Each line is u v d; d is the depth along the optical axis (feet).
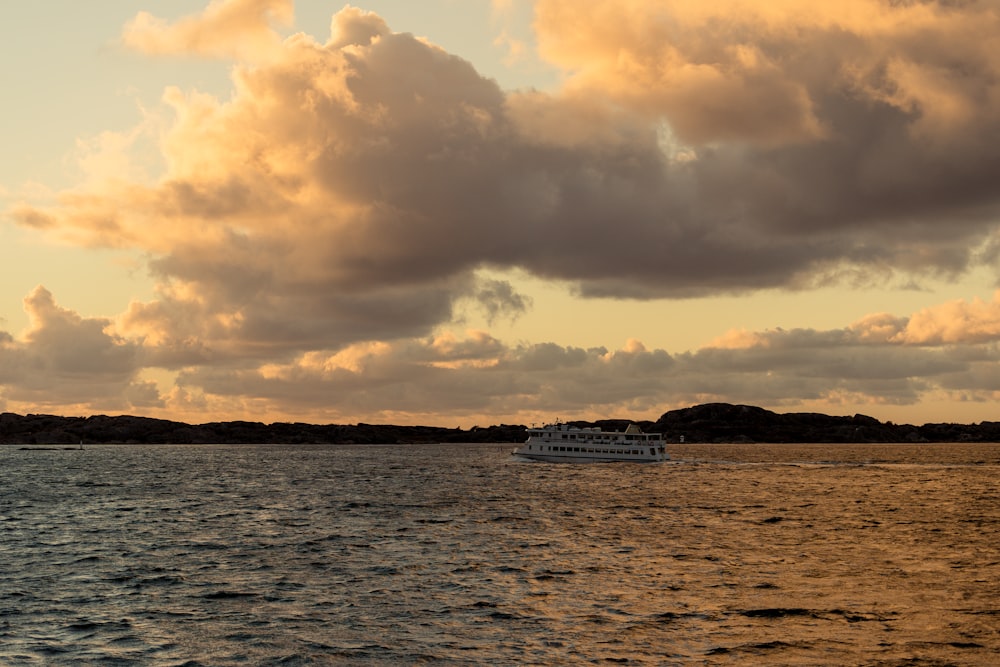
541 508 411.75
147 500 474.49
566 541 291.38
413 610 188.34
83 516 389.19
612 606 190.19
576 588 209.36
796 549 272.51
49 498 491.72
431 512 394.52
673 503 437.58
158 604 197.06
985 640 162.40
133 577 229.04
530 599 197.67
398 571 234.17
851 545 281.74
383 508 415.85
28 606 195.62
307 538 304.09
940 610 184.96
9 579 227.61
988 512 390.42
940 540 294.46
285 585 216.54
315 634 170.60
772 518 365.61
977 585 212.02
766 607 188.24
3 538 310.24
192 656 157.69
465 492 514.27
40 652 160.45
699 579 220.23
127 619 183.62
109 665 152.87
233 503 452.35
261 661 154.61
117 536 314.35
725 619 178.40
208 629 175.32
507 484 583.99
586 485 570.87
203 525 349.00
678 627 172.24
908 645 159.43
